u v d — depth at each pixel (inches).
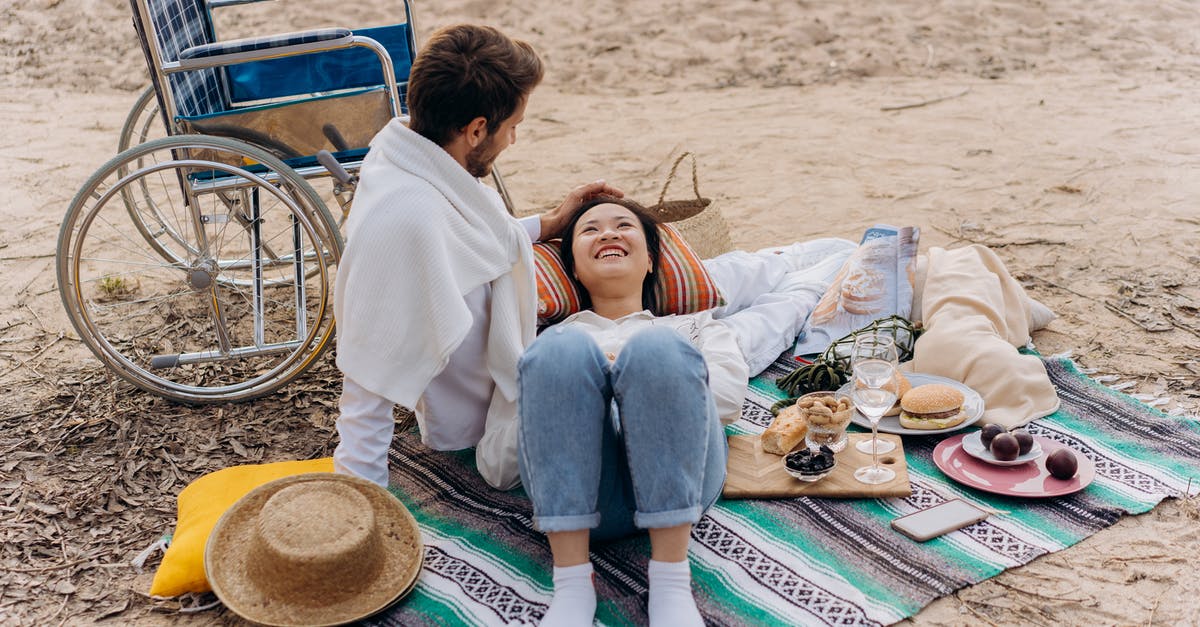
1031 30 362.3
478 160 112.8
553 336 94.8
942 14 373.7
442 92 105.5
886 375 109.6
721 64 348.5
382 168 109.4
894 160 252.1
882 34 362.3
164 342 165.3
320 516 98.1
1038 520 109.7
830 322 149.9
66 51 356.8
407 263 105.8
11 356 161.2
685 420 92.4
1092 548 105.6
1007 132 270.4
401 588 100.4
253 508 104.7
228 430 140.5
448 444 123.3
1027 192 222.7
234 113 138.5
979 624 96.0
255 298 150.5
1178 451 120.8
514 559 108.0
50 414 144.3
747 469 119.3
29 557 114.2
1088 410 130.3
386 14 379.9
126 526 120.0
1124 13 371.9
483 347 118.0
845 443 122.1
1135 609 97.2
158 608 105.5
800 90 325.4
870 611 97.3
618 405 94.2
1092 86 313.6
